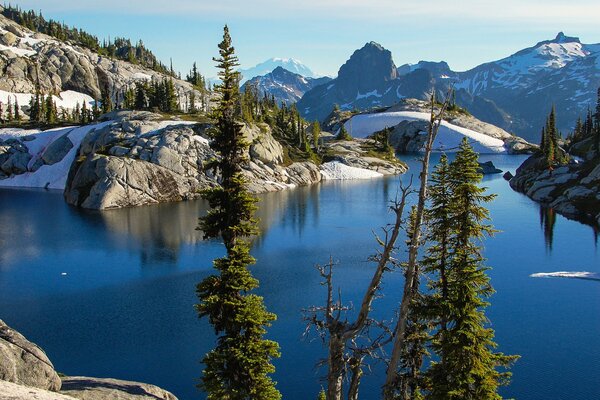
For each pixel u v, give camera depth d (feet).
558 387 120.26
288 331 152.05
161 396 90.53
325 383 122.72
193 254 240.53
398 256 227.61
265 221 323.16
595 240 266.98
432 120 62.08
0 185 488.02
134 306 172.45
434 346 81.20
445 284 82.84
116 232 286.87
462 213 83.10
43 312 167.53
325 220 326.85
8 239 270.05
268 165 484.74
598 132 566.36
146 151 415.44
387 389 67.92
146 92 625.41
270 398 85.51
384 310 167.12
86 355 136.98
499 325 157.07
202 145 435.12
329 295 68.74
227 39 91.81
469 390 76.69
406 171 644.69
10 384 70.85
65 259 232.12
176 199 399.65
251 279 90.43
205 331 151.84
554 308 170.50
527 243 262.67
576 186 377.71
